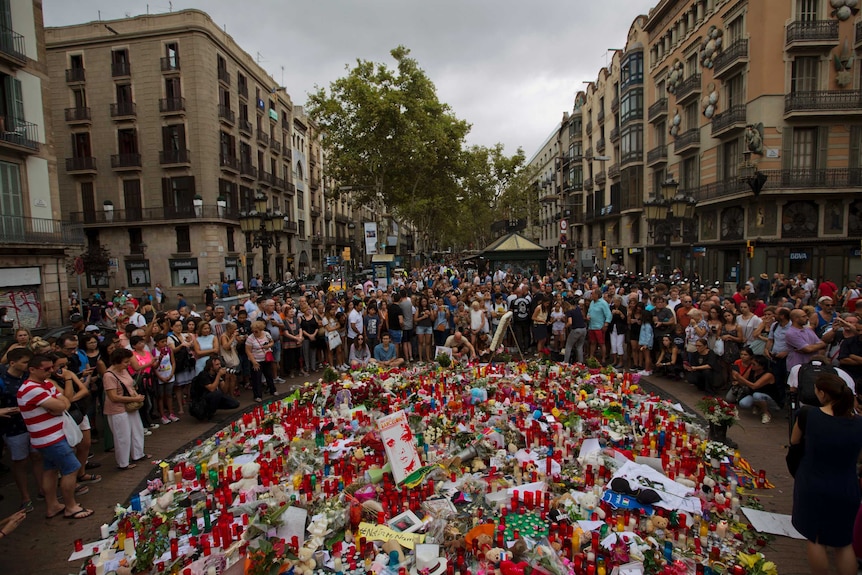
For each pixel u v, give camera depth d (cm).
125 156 3588
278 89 4691
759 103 2467
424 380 948
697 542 461
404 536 457
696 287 2200
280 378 1177
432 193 4250
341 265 3931
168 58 3512
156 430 855
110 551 475
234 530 479
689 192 3123
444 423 708
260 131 4391
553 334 1220
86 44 3572
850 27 2386
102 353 902
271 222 1717
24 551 503
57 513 573
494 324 1317
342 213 7194
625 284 2238
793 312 769
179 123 3547
